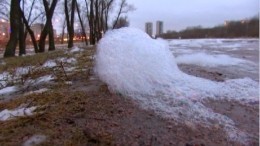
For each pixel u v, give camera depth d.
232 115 4.81
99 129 3.95
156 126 4.17
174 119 4.41
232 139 4.13
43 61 10.39
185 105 4.85
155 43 5.79
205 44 36.19
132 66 5.14
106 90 5.22
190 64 9.92
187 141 3.91
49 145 3.61
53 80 6.63
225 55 16.11
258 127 4.53
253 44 34.72
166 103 4.85
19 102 5.08
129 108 4.61
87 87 5.56
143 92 5.08
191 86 5.61
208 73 7.83
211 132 4.21
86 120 4.18
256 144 4.07
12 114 4.50
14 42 19.16
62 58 10.70
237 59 13.32
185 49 23.05
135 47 5.27
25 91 6.04
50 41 26.75
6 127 4.05
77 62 9.03
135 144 3.72
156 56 5.53
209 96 5.36
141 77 5.15
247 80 7.14
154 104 4.78
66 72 7.21
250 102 5.44
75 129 3.93
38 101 4.96
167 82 5.47
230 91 5.86
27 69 8.66
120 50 5.22
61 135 3.81
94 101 4.79
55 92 5.38
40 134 3.83
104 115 4.34
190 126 4.26
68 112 4.40
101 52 5.34
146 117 4.38
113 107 4.59
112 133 3.89
